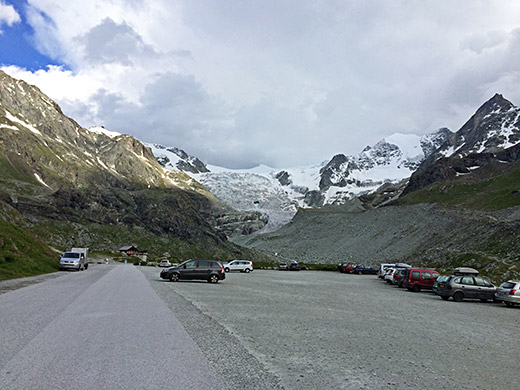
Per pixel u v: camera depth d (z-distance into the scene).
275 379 8.24
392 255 120.81
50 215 160.38
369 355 10.75
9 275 33.06
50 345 10.37
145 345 10.73
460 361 10.51
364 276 69.94
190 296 24.70
